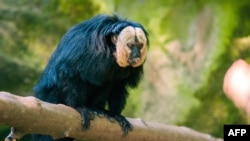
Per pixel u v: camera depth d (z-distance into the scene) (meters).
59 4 14.69
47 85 7.94
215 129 14.06
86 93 7.89
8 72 13.30
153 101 14.00
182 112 13.84
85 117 7.15
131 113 13.93
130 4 15.06
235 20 14.62
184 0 15.00
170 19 14.88
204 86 14.01
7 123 6.11
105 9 14.83
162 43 14.65
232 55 14.36
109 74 7.73
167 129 8.41
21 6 14.44
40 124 6.44
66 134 6.89
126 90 8.40
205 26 14.69
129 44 7.49
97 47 7.43
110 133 7.50
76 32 7.74
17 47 13.82
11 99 6.04
